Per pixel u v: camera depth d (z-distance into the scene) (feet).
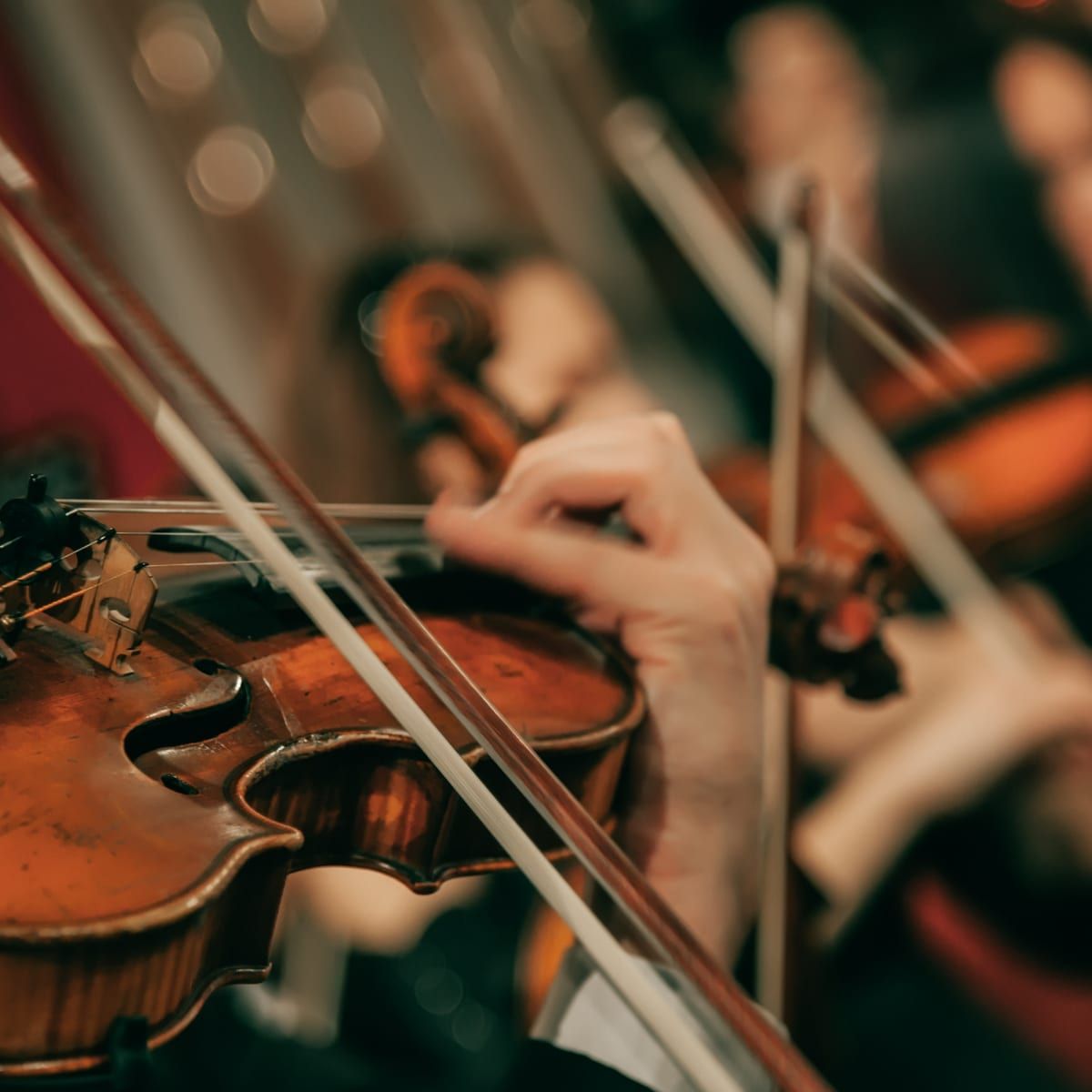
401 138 9.27
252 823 3.08
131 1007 2.95
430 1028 4.92
